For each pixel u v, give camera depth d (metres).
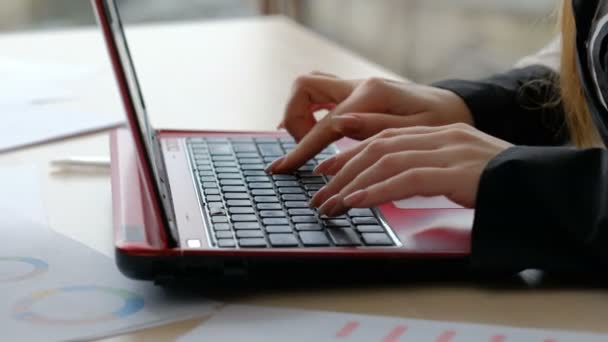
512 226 0.68
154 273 0.64
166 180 0.80
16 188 0.94
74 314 0.63
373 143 0.75
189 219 0.73
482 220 0.68
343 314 0.63
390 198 0.70
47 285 0.68
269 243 0.67
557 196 0.68
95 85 1.44
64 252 0.75
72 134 1.17
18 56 1.63
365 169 0.74
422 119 0.94
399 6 3.04
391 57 3.10
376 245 0.69
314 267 0.66
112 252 0.75
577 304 0.66
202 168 0.91
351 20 3.29
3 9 2.92
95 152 1.10
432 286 0.69
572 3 0.87
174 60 1.62
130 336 0.60
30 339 0.59
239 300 0.66
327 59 1.64
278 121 1.25
